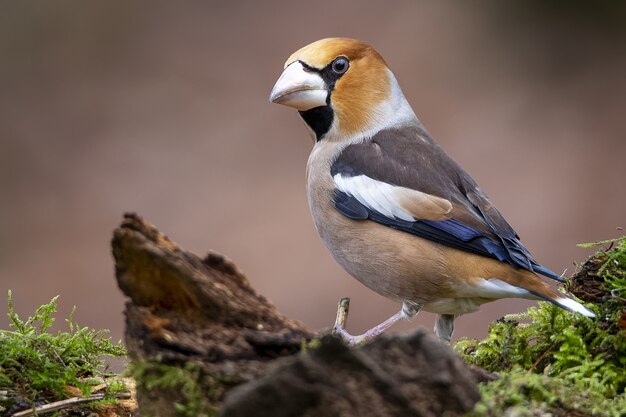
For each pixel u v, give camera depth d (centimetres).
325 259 1474
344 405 379
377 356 393
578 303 591
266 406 378
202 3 1992
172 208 1627
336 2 1952
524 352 597
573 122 1767
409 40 1898
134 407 558
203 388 428
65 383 563
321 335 438
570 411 462
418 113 1784
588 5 1922
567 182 1608
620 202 1569
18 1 1977
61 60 1930
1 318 1389
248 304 446
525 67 1883
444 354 394
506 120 1762
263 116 1783
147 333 434
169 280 438
